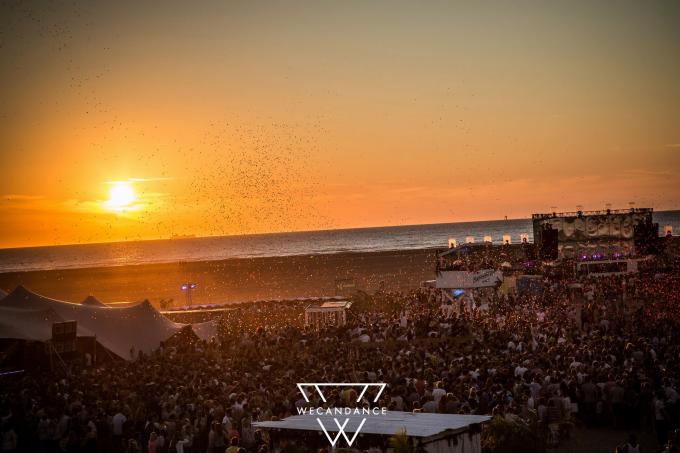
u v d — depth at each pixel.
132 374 25.72
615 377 20.59
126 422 20.08
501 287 46.97
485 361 22.72
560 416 18.64
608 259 52.94
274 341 32.94
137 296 92.62
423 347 29.66
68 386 24.09
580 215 54.59
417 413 14.14
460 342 30.31
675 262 52.69
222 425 18.02
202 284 104.94
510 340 29.20
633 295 40.38
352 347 30.44
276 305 56.69
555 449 18.05
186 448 17.78
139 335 34.38
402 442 11.81
